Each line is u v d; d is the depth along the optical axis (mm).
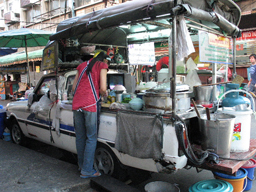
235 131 2639
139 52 4984
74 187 2875
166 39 4773
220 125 2332
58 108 3621
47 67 3975
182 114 2521
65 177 3105
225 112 2748
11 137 5301
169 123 2383
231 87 3016
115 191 2699
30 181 3012
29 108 4410
